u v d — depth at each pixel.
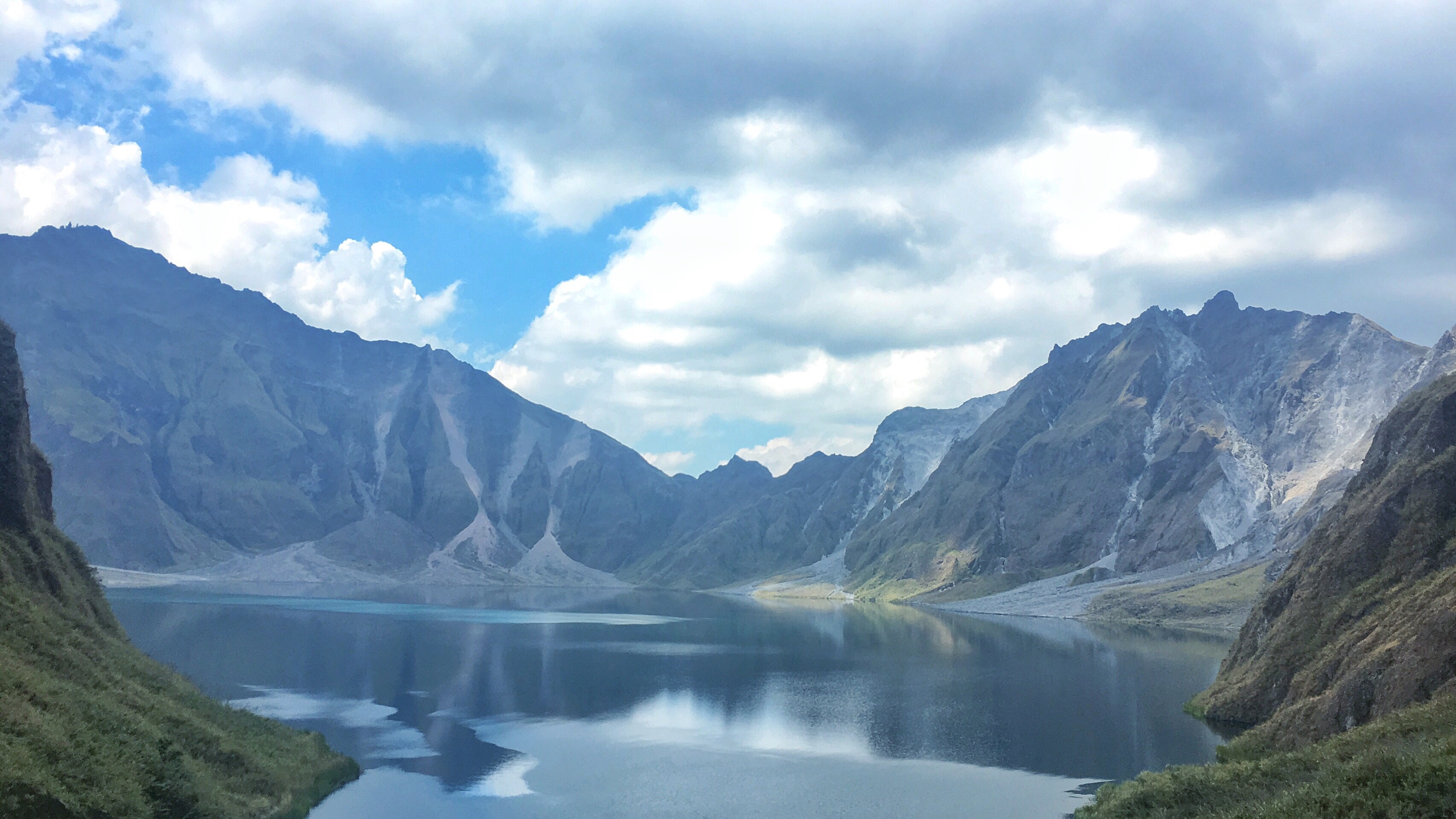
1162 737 109.38
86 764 59.84
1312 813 45.28
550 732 113.19
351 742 104.75
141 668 84.44
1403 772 44.62
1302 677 100.06
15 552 83.94
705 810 82.94
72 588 89.56
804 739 110.19
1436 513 104.69
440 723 117.25
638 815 81.56
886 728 116.50
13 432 91.81
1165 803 65.06
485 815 80.50
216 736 77.69
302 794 78.81
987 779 92.69
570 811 82.25
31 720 60.00
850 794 87.94
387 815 78.88
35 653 71.38
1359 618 101.38
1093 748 104.62
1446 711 59.44
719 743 108.31
